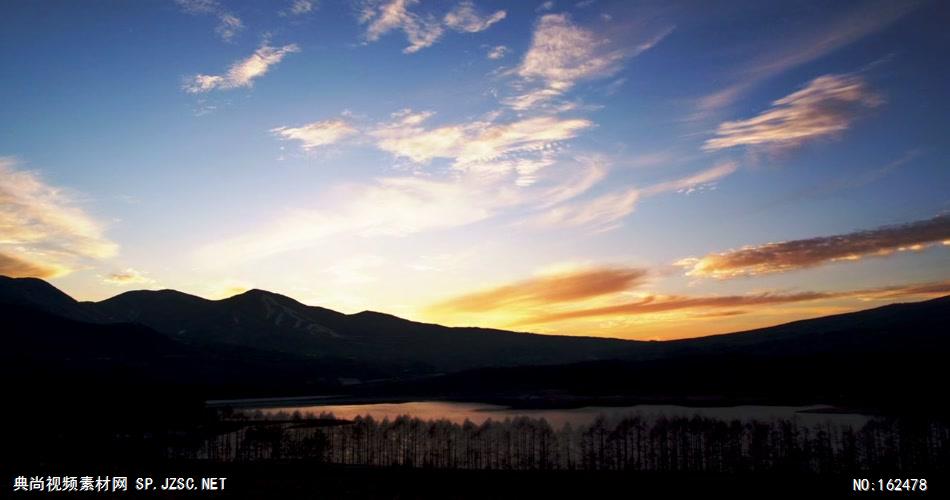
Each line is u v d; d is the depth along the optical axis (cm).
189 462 19412
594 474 18350
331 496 14975
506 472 18675
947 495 15175
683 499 15350
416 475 18000
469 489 16100
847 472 17650
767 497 15425
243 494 14875
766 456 19600
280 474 17800
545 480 17500
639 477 17812
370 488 16025
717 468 19100
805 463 18712
